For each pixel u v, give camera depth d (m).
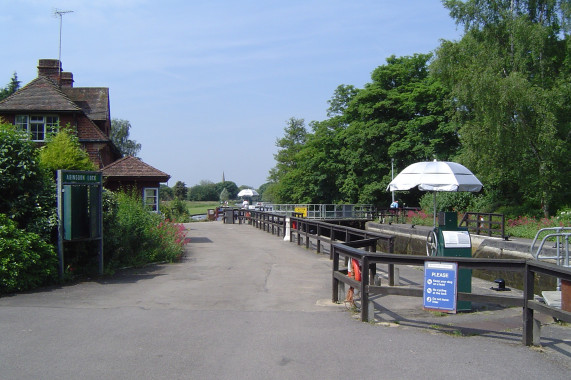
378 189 45.09
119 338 6.11
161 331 6.46
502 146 27.34
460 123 30.64
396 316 7.49
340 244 8.42
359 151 46.31
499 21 29.89
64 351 5.57
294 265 13.24
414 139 42.56
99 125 30.14
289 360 5.33
